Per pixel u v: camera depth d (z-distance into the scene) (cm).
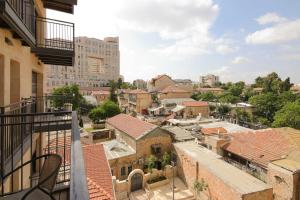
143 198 2112
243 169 1988
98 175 1163
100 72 12706
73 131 364
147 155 2706
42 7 1209
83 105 6444
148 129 2809
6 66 684
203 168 2000
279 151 1900
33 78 1269
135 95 6688
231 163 2139
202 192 1997
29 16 804
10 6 501
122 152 2636
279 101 5794
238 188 1577
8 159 562
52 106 1714
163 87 8675
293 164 1623
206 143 2603
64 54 1014
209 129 3322
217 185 1780
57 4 1248
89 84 12081
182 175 2398
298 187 1520
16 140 652
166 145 2809
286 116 3922
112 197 907
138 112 6550
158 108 6109
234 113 5850
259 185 1622
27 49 942
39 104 1279
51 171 355
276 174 1620
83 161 217
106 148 2705
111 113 5353
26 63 936
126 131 3061
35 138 962
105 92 8662
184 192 2198
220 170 1881
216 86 13475
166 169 2452
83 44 11800
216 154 2284
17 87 834
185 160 2336
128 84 12475
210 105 6738
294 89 9344
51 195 337
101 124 5141
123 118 3859
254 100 6294
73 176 185
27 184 814
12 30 668
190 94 7819
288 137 2089
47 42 1258
